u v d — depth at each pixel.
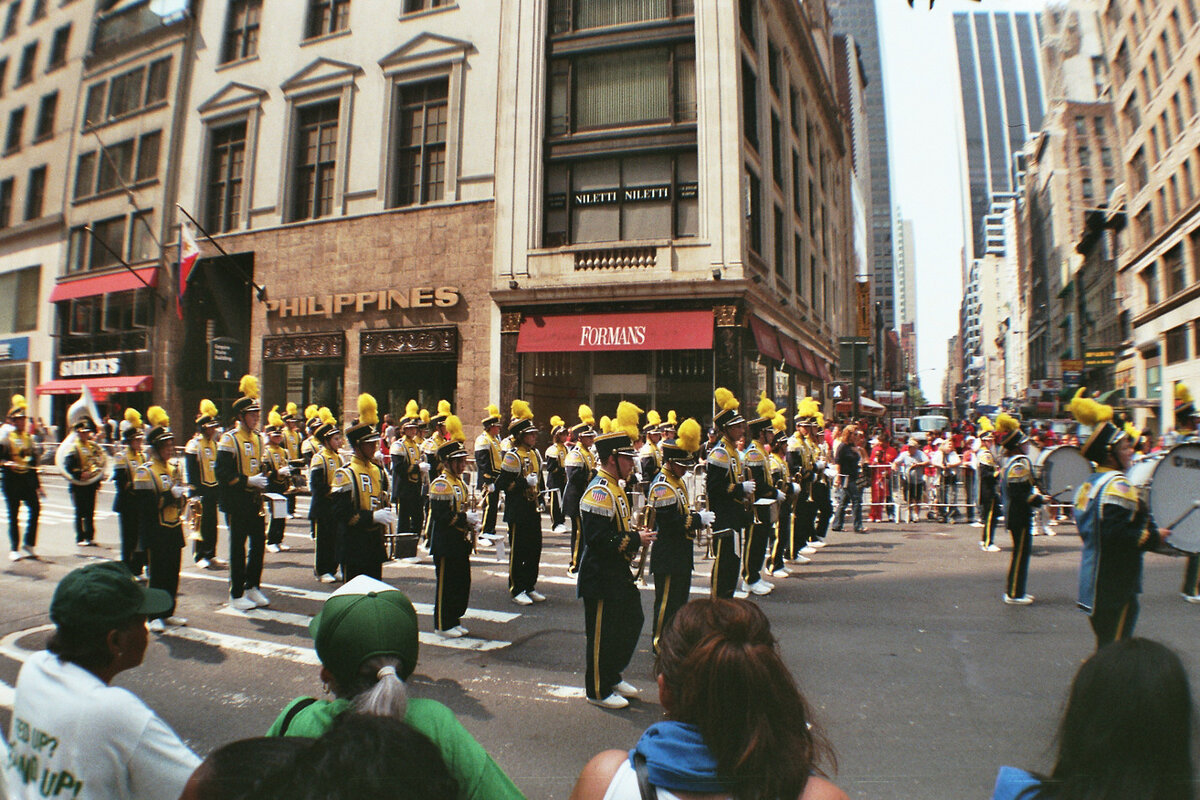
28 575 9.43
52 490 21.12
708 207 19.27
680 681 1.62
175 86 28.17
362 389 22.69
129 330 29.03
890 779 3.84
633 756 1.56
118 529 13.74
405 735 1.34
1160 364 27.31
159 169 28.58
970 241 176.50
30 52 36.38
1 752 2.37
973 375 163.00
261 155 25.33
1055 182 61.28
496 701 5.11
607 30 20.73
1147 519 4.91
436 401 22.42
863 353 18.31
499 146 21.19
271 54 25.53
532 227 20.64
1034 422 25.28
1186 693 1.45
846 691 5.22
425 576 9.51
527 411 8.53
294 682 5.50
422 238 22.14
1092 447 5.10
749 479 8.52
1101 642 4.98
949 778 3.85
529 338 20.02
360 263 22.97
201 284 26.59
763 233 22.59
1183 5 21.69
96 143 31.69
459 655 6.21
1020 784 1.58
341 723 1.40
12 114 36.84
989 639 6.52
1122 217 31.98
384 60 23.09
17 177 35.91
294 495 12.09
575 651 6.33
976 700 5.04
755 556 8.46
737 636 1.65
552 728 4.63
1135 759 1.41
